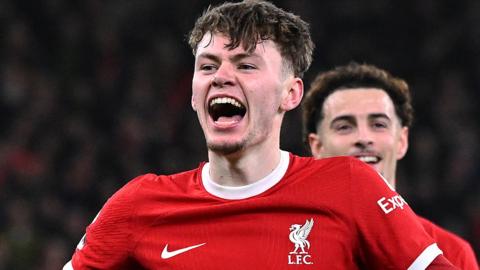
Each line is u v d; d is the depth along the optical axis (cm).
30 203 2377
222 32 726
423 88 3119
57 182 2503
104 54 3119
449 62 3234
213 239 724
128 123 2762
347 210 722
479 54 3238
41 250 2072
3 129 2716
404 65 3238
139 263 746
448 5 3372
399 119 1039
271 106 733
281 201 725
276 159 749
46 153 2594
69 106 2842
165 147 2703
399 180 2591
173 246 730
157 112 2873
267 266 705
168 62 3138
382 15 3338
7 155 2555
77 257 766
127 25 3247
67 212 2384
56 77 2998
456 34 3300
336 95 1020
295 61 759
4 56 3014
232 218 728
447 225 2492
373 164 999
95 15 3259
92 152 2609
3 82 2848
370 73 1031
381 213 724
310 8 3297
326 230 715
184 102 2975
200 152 2702
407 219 730
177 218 737
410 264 712
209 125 730
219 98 720
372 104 1002
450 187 2598
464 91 3106
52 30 3167
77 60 3069
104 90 2938
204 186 755
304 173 746
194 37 752
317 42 3225
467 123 2939
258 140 732
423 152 2702
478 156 2745
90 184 2494
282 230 717
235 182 743
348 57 3212
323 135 1029
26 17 3180
